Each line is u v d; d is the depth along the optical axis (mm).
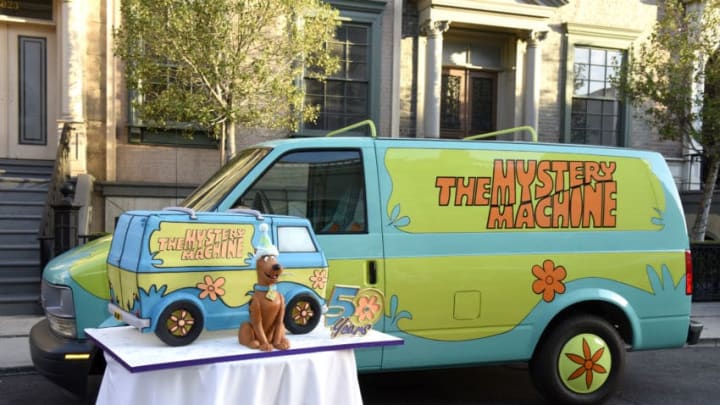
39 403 5230
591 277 5102
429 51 12031
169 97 8281
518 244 4941
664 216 5398
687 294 5398
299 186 4602
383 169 4746
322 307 3455
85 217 9047
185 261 3160
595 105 13672
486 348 4855
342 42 11930
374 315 3418
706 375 6488
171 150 11086
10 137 10883
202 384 2928
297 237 3504
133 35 8227
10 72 10859
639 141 13930
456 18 12000
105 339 3209
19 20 10727
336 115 11961
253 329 3104
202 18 7961
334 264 4496
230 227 3322
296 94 8844
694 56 10773
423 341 4699
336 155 4711
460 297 4777
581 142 13578
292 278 3396
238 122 8695
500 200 4945
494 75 13398
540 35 12617
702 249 10531
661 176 5469
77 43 10305
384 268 4605
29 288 8336
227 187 4527
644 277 5254
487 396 5613
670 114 11375
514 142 5125
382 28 12102
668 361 7086
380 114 12156
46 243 8180
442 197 4820
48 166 10766
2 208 9484
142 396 2898
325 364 3189
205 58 8070
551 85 13289
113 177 10711
